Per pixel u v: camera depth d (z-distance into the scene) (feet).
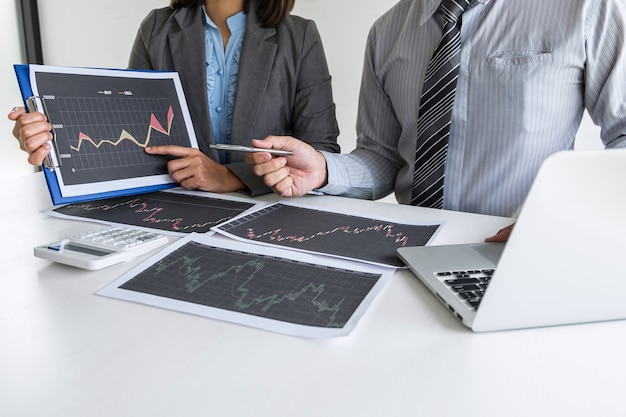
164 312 2.08
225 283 2.31
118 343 1.87
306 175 3.59
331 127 4.84
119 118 3.67
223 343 1.88
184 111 4.02
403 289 2.30
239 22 4.74
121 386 1.64
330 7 6.57
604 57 3.49
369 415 1.52
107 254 2.50
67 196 3.31
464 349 1.85
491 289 1.85
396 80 4.04
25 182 3.92
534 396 1.60
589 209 1.73
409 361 1.78
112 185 3.50
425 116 3.70
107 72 3.75
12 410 1.54
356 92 6.72
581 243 1.78
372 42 4.23
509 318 1.93
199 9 4.78
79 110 3.51
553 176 1.68
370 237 2.87
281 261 2.54
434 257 2.52
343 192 3.83
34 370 1.72
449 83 3.64
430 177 3.74
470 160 3.81
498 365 1.76
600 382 1.67
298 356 1.80
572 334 1.95
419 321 2.04
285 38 4.71
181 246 2.67
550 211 1.72
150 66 4.88
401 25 4.10
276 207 3.37
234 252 2.63
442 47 3.64
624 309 1.98
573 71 3.59
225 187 3.77
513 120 3.67
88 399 1.58
